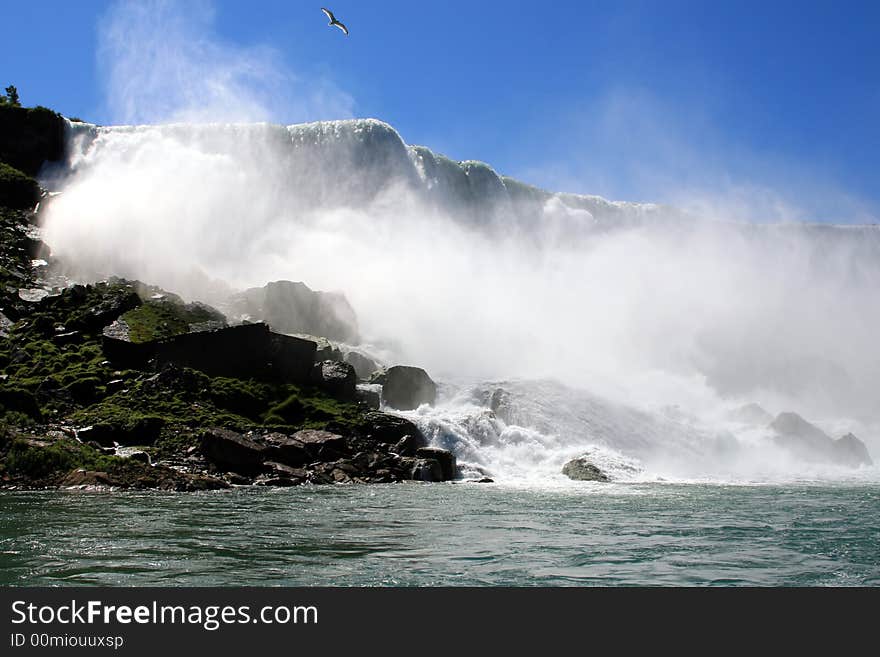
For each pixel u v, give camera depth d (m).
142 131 67.00
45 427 28.69
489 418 37.34
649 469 36.50
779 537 17.53
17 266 47.75
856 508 23.53
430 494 25.61
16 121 63.75
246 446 28.27
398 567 13.66
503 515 20.55
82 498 21.50
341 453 31.28
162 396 32.75
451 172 74.25
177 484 24.81
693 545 16.33
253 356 36.44
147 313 39.84
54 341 37.62
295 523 18.30
